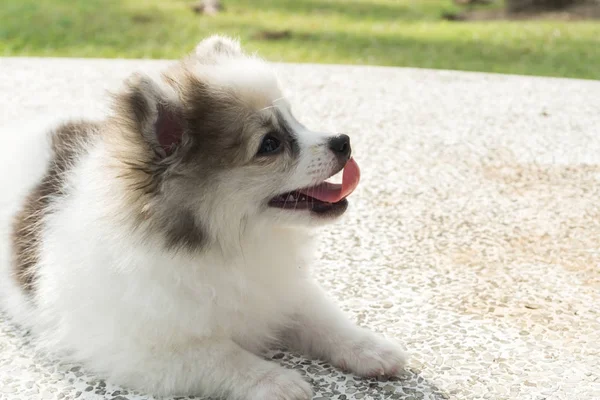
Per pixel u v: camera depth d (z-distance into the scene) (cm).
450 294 76
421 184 95
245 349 69
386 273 79
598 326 72
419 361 68
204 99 65
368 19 247
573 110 120
